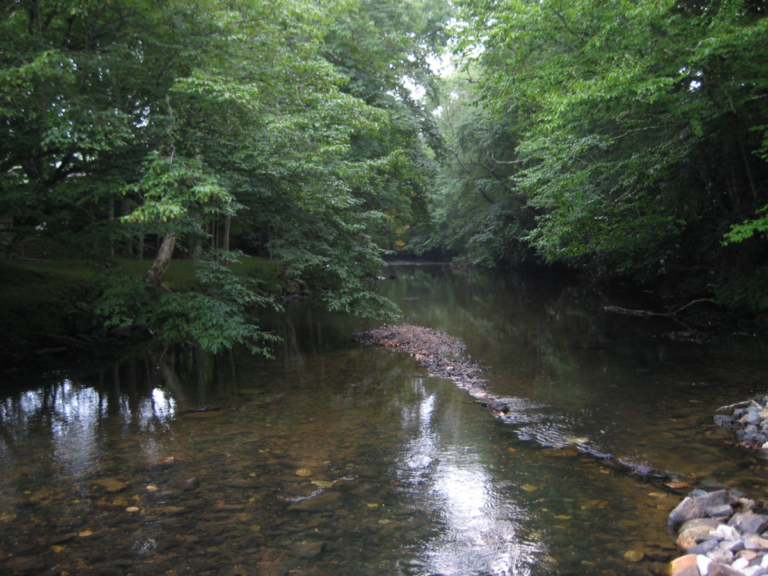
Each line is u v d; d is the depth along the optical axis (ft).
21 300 37.42
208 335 29.14
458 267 151.02
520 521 13.43
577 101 28.50
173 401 25.79
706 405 23.09
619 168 36.47
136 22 27.55
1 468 17.30
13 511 14.12
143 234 32.32
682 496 14.71
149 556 11.84
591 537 12.58
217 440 19.97
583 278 96.27
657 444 18.79
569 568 11.28
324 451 18.71
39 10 25.54
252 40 30.01
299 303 67.51
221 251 34.22
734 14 27.63
